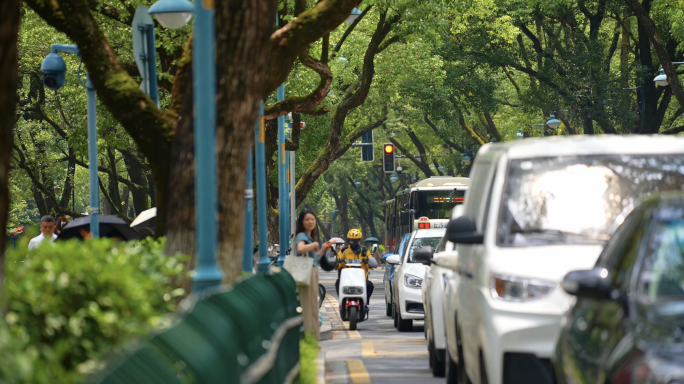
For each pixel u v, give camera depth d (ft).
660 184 43.73
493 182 44.70
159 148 53.57
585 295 28.48
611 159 44.47
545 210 42.55
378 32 165.99
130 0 105.81
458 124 309.42
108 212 321.93
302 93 161.38
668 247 28.48
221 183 46.24
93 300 29.81
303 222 79.82
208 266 37.24
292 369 51.16
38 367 18.40
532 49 259.80
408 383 62.13
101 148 200.95
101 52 55.21
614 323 26.32
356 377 65.05
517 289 38.58
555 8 227.81
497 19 230.89
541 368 37.42
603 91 226.38
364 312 112.88
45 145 236.02
